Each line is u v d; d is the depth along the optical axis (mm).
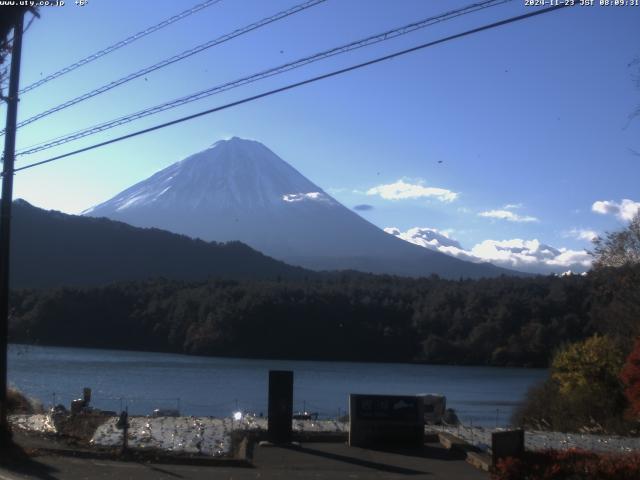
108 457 14742
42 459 14414
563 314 63688
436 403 29312
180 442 16062
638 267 38531
